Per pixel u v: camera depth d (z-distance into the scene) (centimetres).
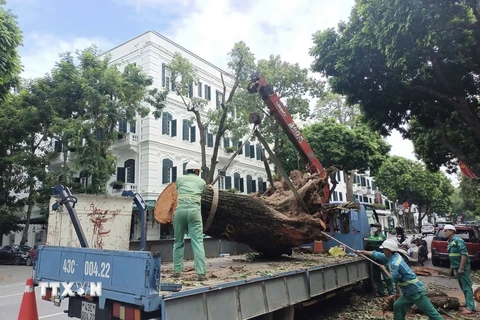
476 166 1207
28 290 445
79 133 1702
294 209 703
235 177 2862
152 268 307
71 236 564
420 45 941
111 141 1934
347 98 1275
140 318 317
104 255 353
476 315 675
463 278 721
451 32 981
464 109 1122
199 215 461
